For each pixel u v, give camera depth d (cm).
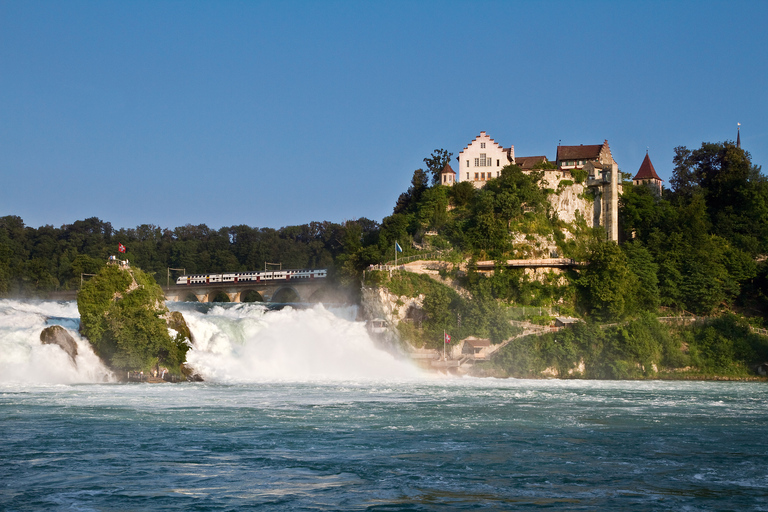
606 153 18900
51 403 8212
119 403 8300
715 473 5375
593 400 9194
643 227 18050
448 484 5028
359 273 16112
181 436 6462
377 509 4509
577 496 4791
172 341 11312
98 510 4447
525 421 7431
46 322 11788
